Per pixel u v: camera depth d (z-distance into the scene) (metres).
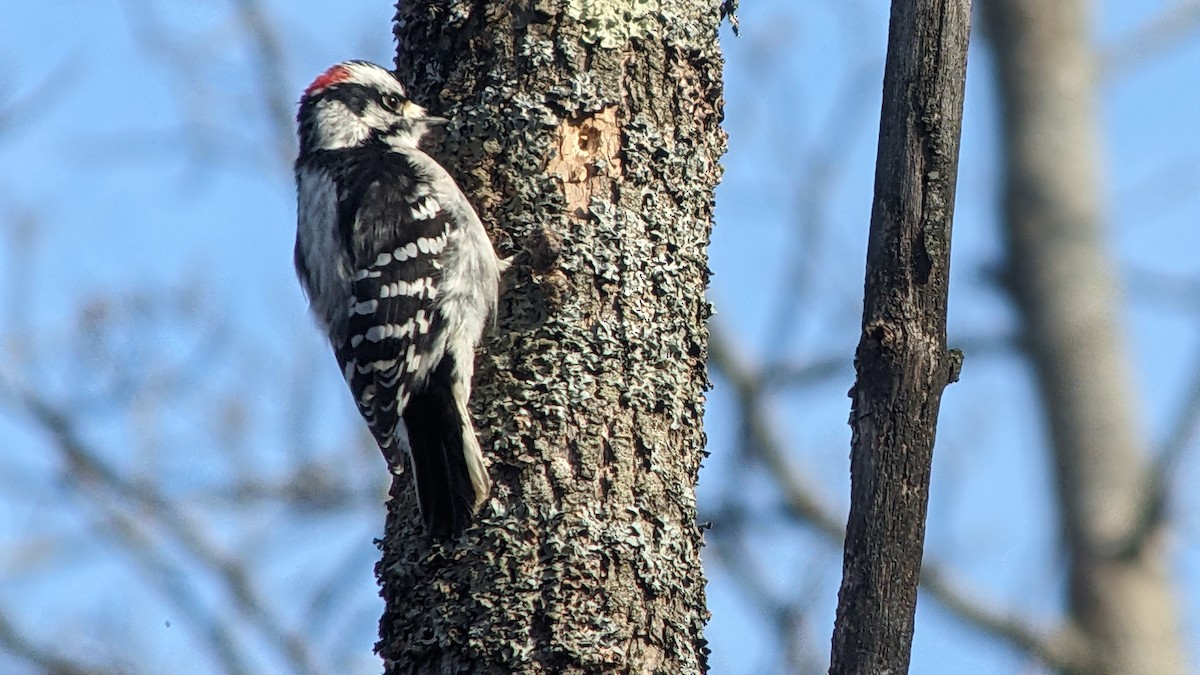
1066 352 14.55
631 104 9.26
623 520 8.67
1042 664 13.73
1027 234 15.05
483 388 8.96
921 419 7.61
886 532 7.55
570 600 8.46
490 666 8.41
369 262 10.27
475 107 9.41
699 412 9.25
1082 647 13.73
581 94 9.20
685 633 8.73
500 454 8.80
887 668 7.46
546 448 8.74
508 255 9.16
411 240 9.80
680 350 9.10
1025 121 15.44
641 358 8.95
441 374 9.23
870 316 7.71
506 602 8.48
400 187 10.49
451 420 8.93
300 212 11.20
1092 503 14.09
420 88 9.72
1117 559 13.77
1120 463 14.18
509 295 9.09
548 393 8.82
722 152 9.67
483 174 9.38
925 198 7.70
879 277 7.73
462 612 8.55
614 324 8.95
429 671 8.58
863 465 7.63
